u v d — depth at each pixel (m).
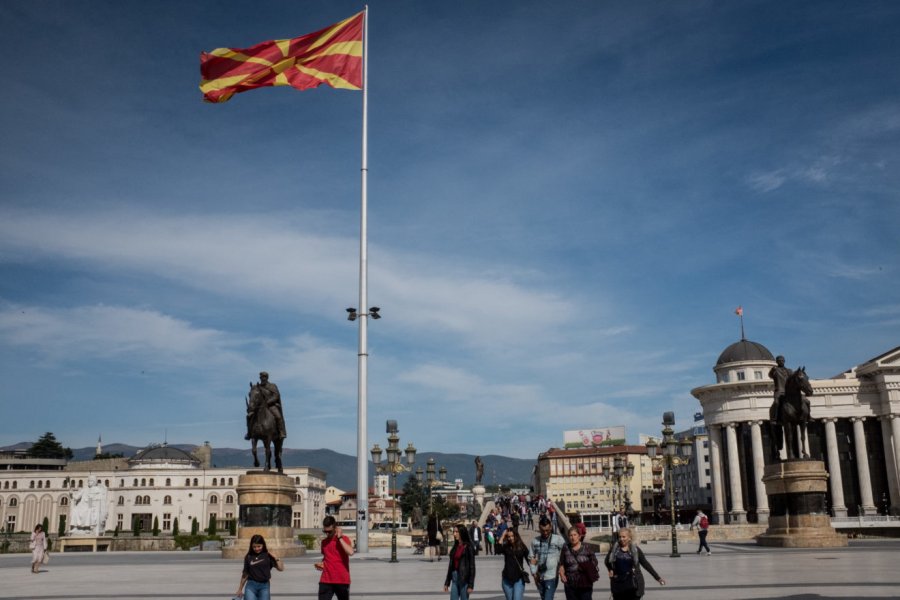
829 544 41.19
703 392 118.12
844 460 113.62
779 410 43.47
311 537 55.22
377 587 23.97
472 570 17.11
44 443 196.75
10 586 24.86
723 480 116.94
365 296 43.47
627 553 14.99
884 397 110.31
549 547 16.31
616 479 69.75
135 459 168.12
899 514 107.25
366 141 45.22
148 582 25.95
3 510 159.00
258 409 40.41
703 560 34.09
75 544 64.25
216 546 57.59
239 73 40.75
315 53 43.12
